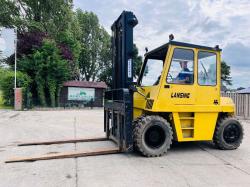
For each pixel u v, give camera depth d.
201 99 5.99
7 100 23.00
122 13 5.87
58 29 28.92
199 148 6.39
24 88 22.11
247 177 4.27
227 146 6.25
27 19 27.83
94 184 3.91
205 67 6.06
